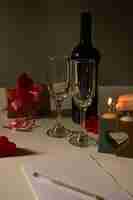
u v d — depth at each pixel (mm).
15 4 1770
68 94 1065
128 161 820
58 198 633
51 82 1046
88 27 1049
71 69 986
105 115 860
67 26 1825
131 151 837
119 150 842
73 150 886
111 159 829
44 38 1829
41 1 1782
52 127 1065
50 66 1019
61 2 1795
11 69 1851
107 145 859
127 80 1961
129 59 1931
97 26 1859
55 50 1850
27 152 865
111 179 719
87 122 1068
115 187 683
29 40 1823
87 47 1059
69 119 1157
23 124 1073
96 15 1842
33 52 1843
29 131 1030
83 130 1026
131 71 1951
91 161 811
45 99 1178
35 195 647
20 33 1808
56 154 854
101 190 667
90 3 1819
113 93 1305
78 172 746
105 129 852
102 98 1263
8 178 723
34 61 1853
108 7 1839
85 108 1021
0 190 674
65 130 1037
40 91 1164
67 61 994
